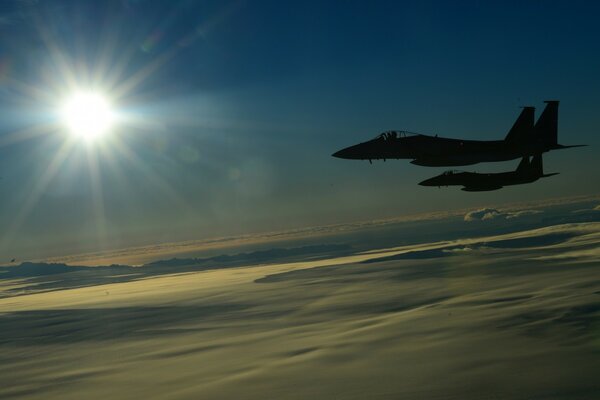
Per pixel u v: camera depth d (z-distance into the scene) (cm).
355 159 7531
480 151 7662
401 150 7462
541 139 8825
